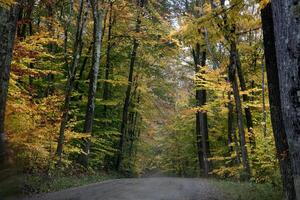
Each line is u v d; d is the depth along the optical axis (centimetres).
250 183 1593
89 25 2791
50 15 2203
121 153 3080
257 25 1644
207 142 2998
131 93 3362
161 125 4400
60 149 1784
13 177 677
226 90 2252
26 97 1612
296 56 493
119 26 2883
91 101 2328
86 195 1302
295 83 496
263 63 2138
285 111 513
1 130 1198
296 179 502
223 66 2245
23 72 1579
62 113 1777
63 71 2553
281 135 945
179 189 1445
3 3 1098
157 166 4988
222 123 3197
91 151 2939
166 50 2983
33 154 1591
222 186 1554
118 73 3288
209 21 1071
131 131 3622
